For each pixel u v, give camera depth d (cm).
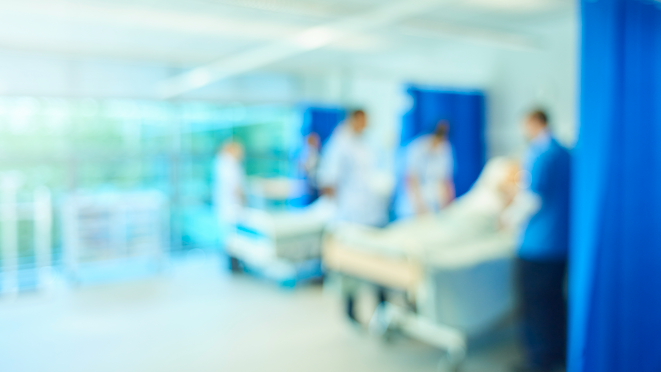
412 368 292
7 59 469
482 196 367
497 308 290
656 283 205
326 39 395
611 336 188
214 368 290
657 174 201
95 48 500
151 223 503
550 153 257
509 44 470
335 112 593
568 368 264
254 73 627
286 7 339
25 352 313
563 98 462
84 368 291
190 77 575
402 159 462
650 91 196
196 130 612
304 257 445
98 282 472
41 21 397
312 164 571
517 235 274
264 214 465
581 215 181
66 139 530
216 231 607
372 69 630
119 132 576
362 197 361
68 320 371
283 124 697
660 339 209
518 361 297
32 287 442
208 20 411
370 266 296
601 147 178
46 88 489
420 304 280
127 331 349
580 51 178
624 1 184
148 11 378
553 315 270
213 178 603
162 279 484
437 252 281
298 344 326
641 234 196
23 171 469
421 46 551
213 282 472
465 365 292
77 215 464
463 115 507
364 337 337
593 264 179
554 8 405
